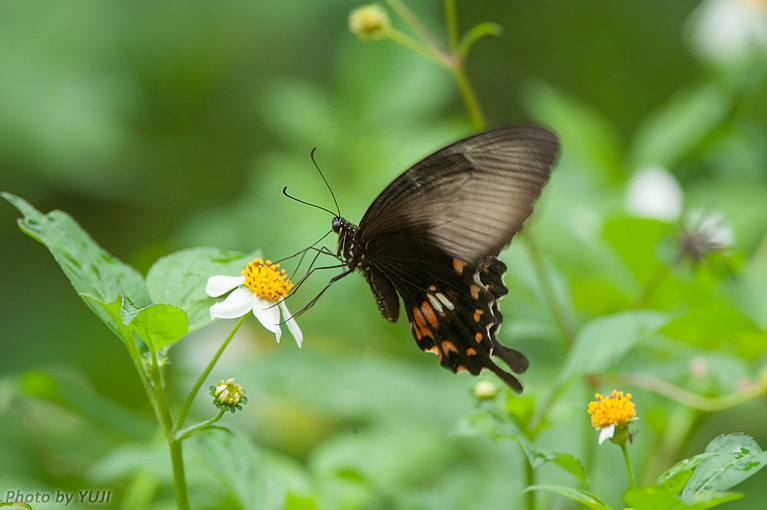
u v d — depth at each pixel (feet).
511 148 3.92
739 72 4.96
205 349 4.79
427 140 4.89
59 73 5.22
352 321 4.96
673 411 4.19
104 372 5.12
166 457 4.00
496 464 4.23
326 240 4.61
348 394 4.23
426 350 4.03
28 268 5.42
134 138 5.64
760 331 4.14
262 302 3.83
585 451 4.13
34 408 4.37
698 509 3.71
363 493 4.07
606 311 4.32
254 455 3.89
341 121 5.03
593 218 4.42
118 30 5.50
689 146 4.77
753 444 3.74
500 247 3.96
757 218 4.51
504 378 3.96
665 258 4.19
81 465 4.29
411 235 4.00
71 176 5.38
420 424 4.24
